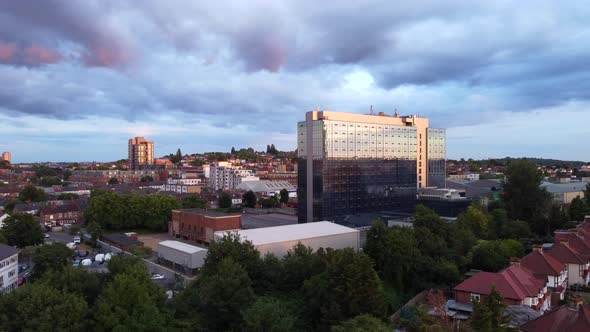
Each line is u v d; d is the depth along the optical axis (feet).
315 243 325.83
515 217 437.17
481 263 301.22
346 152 465.06
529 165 446.60
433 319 166.09
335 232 343.26
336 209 455.22
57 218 582.35
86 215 528.63
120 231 515.09
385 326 181.27
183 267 328.49
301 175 468.34
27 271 329.72
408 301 257.34
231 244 250.98
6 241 372.58
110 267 220.84
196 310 204.85
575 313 167.43
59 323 166.61
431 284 274.16
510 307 201.16
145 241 455.63
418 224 318.86
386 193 503.20
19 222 388.98
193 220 451.53
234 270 215.92
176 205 520.01
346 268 208.13
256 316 179.73
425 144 560.61
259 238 310.86
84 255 388.16
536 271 254.88
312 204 456.04
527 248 353.10
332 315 198.90
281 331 177.06
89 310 179.93
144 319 171.42
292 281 238.48
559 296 246.88
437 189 516.32
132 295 180.65
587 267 283.38
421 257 280.72
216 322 203.31
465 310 211.20
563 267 264.31
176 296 217.97
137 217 507.71
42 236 401.29
